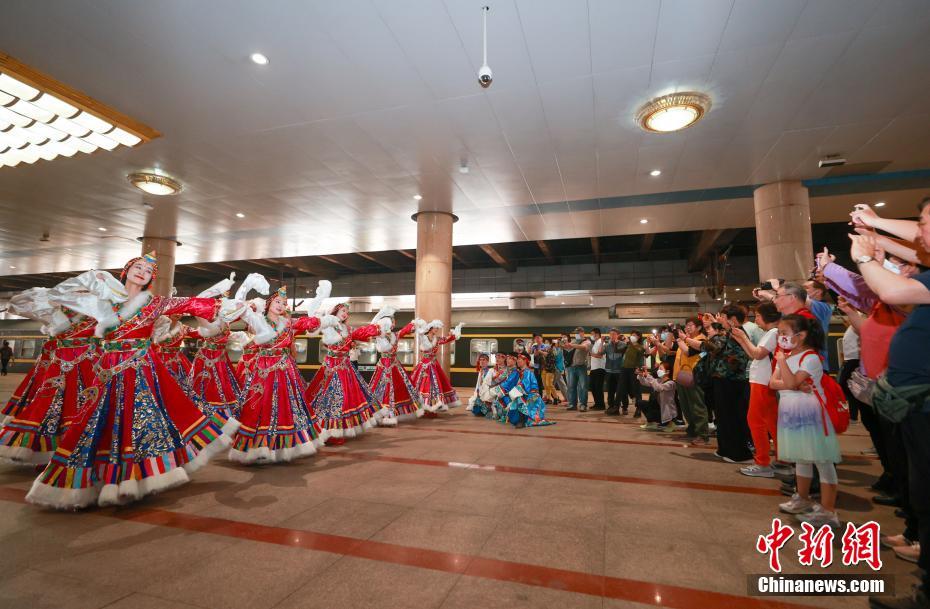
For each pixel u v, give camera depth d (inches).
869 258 80.7
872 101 232.8
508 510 122.6
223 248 541.0
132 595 78.7
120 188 358.0
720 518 118.1
